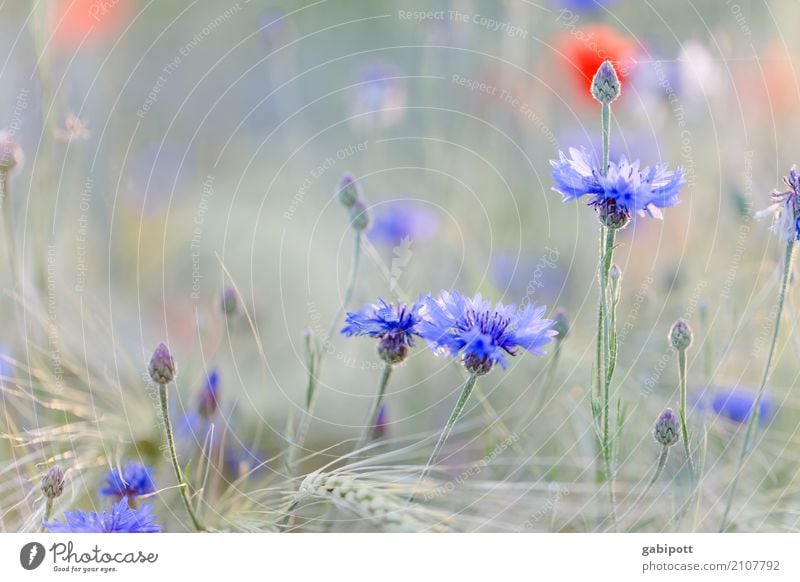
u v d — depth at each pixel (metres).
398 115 1.17
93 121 1.18
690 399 0.99
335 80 1.46
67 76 1.15
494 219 1.16
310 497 0.93
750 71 1.17
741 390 1.00
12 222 1.03
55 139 1.09
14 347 1.02
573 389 1.02
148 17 1.39
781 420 1.01
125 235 1.16
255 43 1.43
